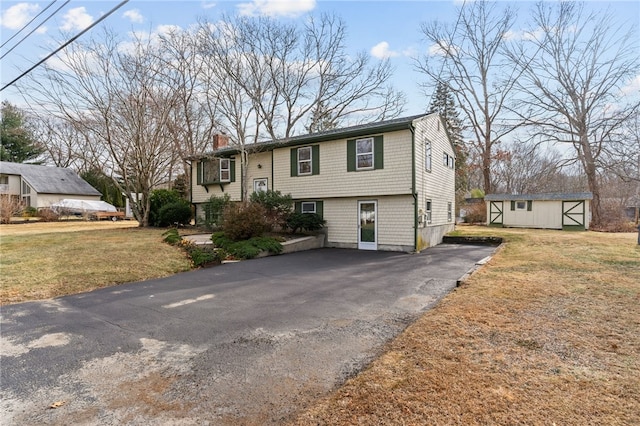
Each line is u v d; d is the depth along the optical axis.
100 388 3.37
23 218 28.70
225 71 18.16
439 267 10.02
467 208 30.83
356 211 15.56
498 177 39.59
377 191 14.63
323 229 16.42
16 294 7.09
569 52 24.03
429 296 6.64
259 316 5.57
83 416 2.89
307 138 16.27
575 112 24.30
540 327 4.25
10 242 13.67
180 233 17.62
